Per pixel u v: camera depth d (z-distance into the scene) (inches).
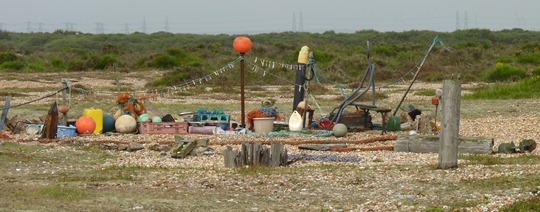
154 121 1124.5
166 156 895.7
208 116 1144.8
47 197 605.3
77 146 963.3
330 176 721.0
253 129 1131.3
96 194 628.1
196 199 618.2
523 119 1245.7
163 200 609.9
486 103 1557.6
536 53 3061.0
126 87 2215.8
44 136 1025.5
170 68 3144.7
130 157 888.9
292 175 729.6
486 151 877.2
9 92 1904.5
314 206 595.8
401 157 863.7
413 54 3358.8
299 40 5565.9
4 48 3870.6
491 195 616.7
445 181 681.6
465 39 5477.4
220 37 5989.2
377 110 1096.2
